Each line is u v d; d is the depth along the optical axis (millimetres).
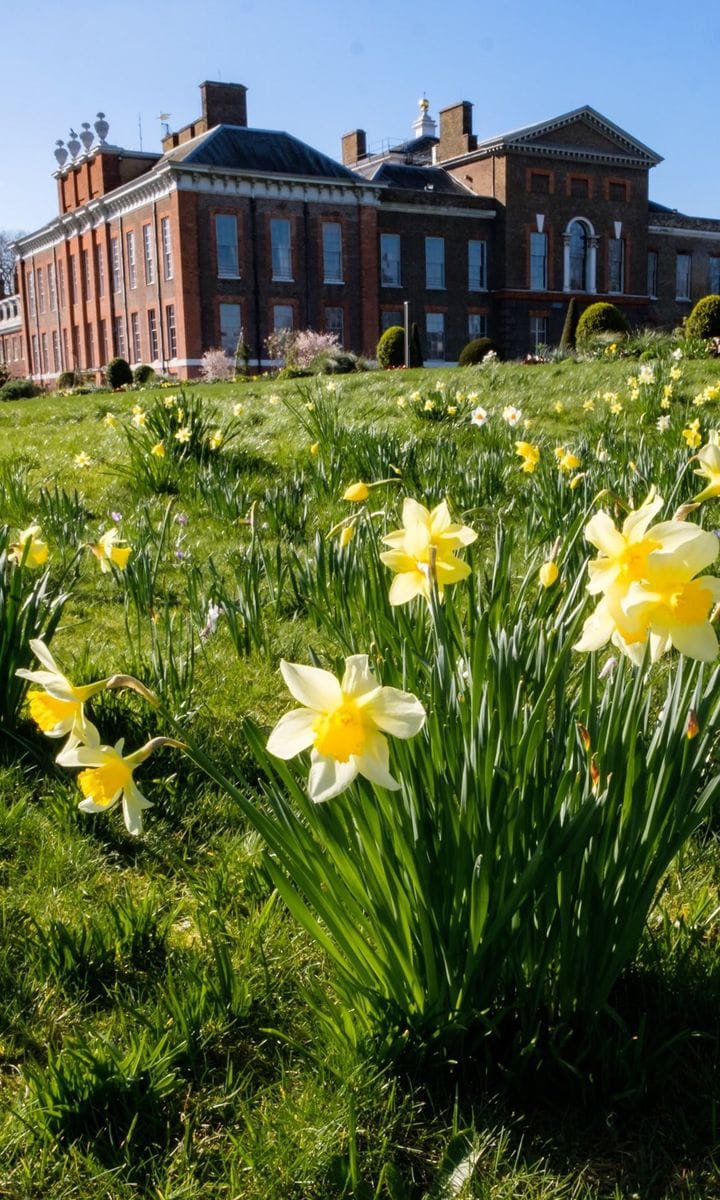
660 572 1350
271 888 2482
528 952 1934
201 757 1688
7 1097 1896
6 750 3209
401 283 43469
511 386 13031
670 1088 1871
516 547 5207
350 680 1356
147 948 2320
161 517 6621
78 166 48031
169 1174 1698
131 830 1557
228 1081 1899
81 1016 2113
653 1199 1665
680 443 7219
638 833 1812
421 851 1782
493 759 1809
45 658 1646
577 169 46312
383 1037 1890
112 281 44812
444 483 6254
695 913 2309
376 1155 1745
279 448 8703
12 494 6457
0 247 80375
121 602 4926
